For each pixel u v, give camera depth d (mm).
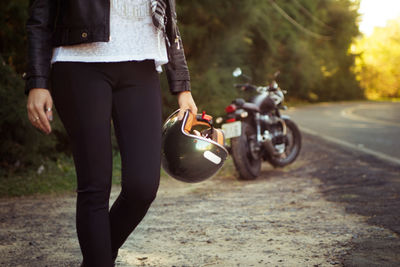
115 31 2193
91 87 2152
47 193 6672
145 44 2250
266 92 8594
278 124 8469
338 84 53938
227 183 7348
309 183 6934
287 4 32031
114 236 2385
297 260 3320
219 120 7680
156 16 2221
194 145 2416
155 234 4172
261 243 3799
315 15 38719
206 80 11586
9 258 3500
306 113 31156
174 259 3428
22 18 8484
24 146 7730
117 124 2281
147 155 2244
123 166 2264
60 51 2148
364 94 57594
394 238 3781
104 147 2193
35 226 4551
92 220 2207
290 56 34875
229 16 12766
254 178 7680
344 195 5816
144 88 2277
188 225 4504
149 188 2244
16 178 7332
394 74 83438
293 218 4680
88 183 2207
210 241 3906
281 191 6395
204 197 6125
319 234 4012
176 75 2479
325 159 9461
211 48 12719
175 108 10281
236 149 7406
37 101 2041
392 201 5320
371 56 85750
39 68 2059
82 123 2152
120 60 2180
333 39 49781
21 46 8820
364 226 4227
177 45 2469
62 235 4188
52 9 2135
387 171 7723
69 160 8797
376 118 25828
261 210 5156
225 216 4887
